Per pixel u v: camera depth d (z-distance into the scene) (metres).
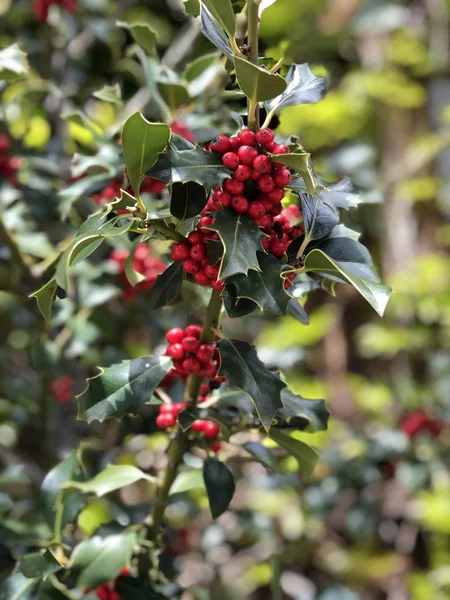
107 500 1.01
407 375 1.82
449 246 1.94
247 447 0.83
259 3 0.70
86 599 0.83
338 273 0.71
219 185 0.69
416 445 1.26
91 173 0.99
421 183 1.80
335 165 1.62
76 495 0.87
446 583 1.48
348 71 2.08
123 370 0.76
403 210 1.92
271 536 1.36
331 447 1.29
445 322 1.72
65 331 1.08
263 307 0.69
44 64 1.12
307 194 0.73
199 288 0.93
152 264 0.97
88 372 1.16
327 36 1.90
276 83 0.69
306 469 0.82
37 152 1.07
